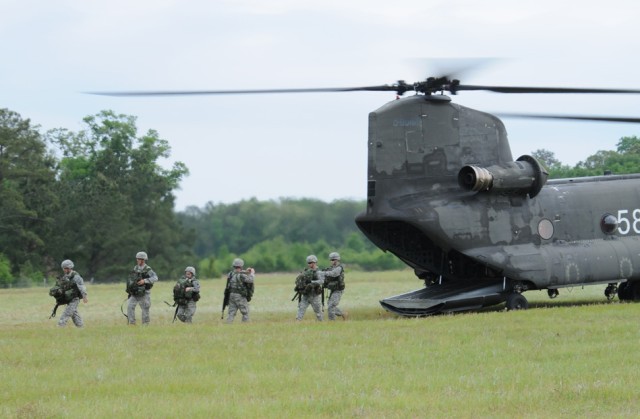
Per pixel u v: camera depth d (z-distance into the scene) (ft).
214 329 105.40
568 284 129.90
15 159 349.20
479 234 125.49
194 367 78.95
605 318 107.45
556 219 132.26
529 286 127.54
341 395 66.64
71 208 371.35
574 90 116.78
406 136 125.18
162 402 64.75
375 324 107.45
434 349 86.79
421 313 123.95
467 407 62.75
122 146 426.51
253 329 104.58
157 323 127.44
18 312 165.48
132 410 62.08
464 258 130.72
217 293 221.46
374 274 360.69
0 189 339.16
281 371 76.95
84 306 176.96
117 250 376.68
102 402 64.80
